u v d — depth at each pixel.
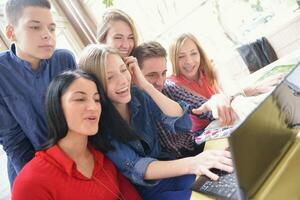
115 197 1.04
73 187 0.95
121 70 1.11
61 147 1.01
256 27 2.92
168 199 0.99
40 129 1.30
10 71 1.29
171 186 1.09
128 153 1.10
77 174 0.97
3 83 1.28
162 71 1.47
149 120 1.26
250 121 0.69
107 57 1.08
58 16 2.97
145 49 1.46
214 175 0.92
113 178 1.07
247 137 0.68
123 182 1.11
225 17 3.00
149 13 3.20
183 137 1.32
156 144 1.26
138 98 1.26
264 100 0.74
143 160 1.07
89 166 1.04
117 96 1.10
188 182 1.04
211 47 3.09
